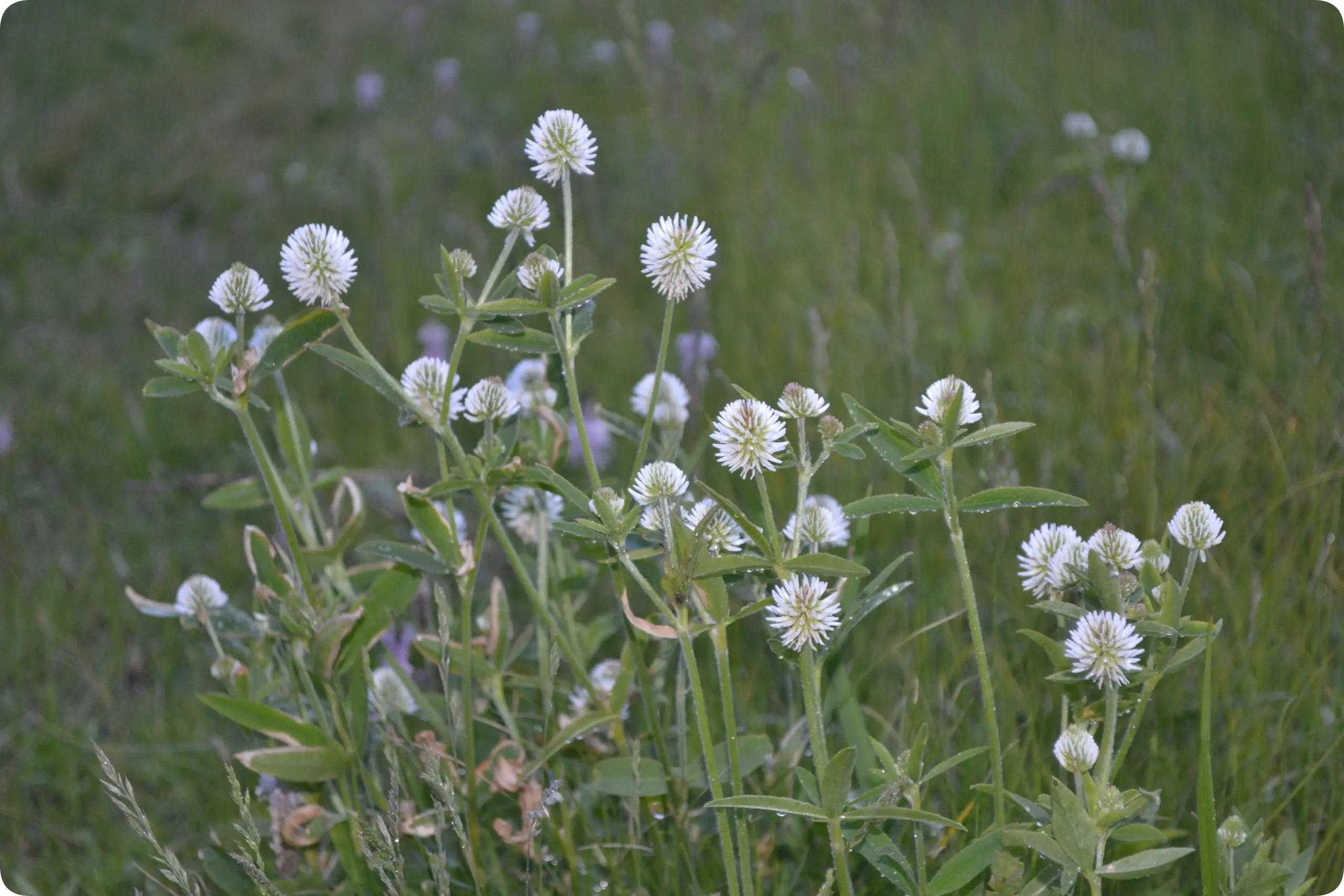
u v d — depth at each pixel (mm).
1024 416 3820
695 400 3553
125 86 8867
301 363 5027
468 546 2338
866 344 4289
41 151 7578
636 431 2762
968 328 4379
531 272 2152
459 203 6688
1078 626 1866
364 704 2426
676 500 1971
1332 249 4352
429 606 3148
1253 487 3355
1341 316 3879
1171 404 3799
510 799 2576
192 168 7426
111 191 7168
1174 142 5344
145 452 4555
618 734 2398
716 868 2488
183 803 3061
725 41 8148
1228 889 2006
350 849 2424
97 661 3578
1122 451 3469
